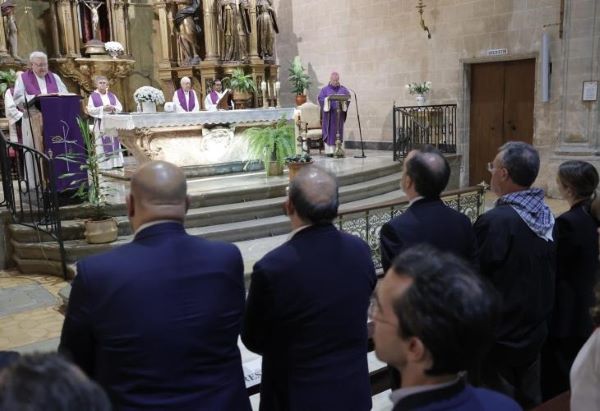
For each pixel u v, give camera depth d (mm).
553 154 9562
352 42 12727
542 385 2873
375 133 12633
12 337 4344
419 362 1069
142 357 1573
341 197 7879
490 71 10562
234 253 1794
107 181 7453
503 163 2545
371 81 12500
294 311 1962
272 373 2098
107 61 10820
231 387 1729
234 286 1762
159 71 12117
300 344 1990
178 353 1598
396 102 12070
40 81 7332
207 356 1666
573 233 2666
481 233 2506
